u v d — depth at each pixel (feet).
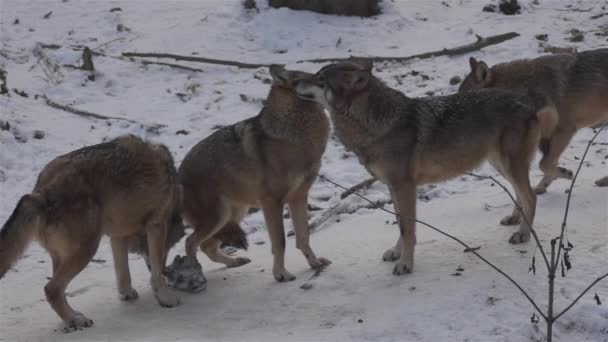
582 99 27.81
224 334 18.86
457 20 54.13
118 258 22.03
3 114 37.88
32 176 32.78
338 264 23.39
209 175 23.52
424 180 22.65
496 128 22.47
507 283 19.76
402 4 57.98
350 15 54.08
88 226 19.70
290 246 26.45
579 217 24.23
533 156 23.03
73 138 36.81
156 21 55.16
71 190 19.39
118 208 20.61
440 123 22.07
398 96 22.17
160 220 21.72
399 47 49.24
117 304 22.02
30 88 42.91
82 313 20.75
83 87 43.75
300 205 23.58
